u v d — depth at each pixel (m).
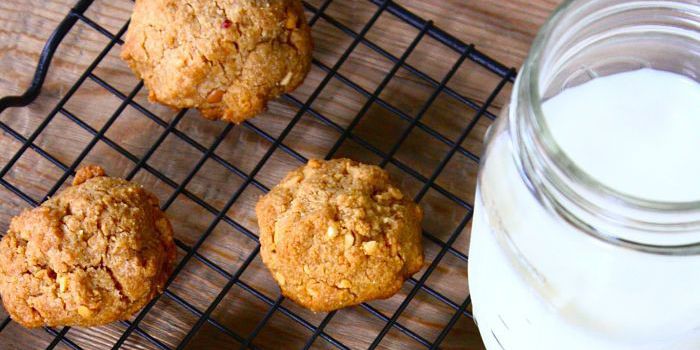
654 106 0.39
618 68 0.40
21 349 0.52
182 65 0.49
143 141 0.54
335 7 0.55
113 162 0.54
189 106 0.51
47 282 0.48
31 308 0.48
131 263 0.48
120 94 0.53
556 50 0.37
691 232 0.35
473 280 0.46
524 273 0.40
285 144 0.54
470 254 0.46
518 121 0.37
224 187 0.53
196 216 0.53
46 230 0.48
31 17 0.56
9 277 0.48
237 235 0.53
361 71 0.55
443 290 0.52
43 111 0.55
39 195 0.54
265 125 0.54
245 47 0.49
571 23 0.37
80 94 0.55
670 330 0.39
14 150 0.54
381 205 0.49
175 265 0.52
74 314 0.48
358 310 0.52
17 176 0.54
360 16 0.55
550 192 0.36
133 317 0.52
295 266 0.48
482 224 0.42
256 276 0.52
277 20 0.50
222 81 0.50
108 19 0.56
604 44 0.39
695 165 0.38
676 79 0.39
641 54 0.39
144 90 0.54
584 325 0.40
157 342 0.50
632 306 0.39
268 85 0.50
